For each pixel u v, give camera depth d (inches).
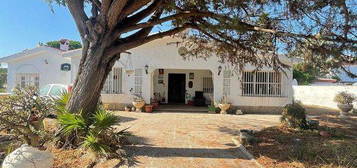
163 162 289.7
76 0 348.5
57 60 869.2
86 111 336.8
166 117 646.5
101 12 329.1
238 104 759.7
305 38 317.7
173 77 945.5
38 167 221.5
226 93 762.2
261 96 759.1
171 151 333.1
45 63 869.2
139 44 358.6
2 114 275.7
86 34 341.1
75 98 336.5
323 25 303.0
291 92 757.3
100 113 326.3
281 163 282.5
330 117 649.6
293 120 468.4
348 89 848.9
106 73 349.4
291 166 272.7
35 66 870.4
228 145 369.7
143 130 471.5
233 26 316.5
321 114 731.4
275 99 756.6
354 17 283.4
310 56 322.7
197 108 821.2
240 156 315.9
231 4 319.0
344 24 291.6
